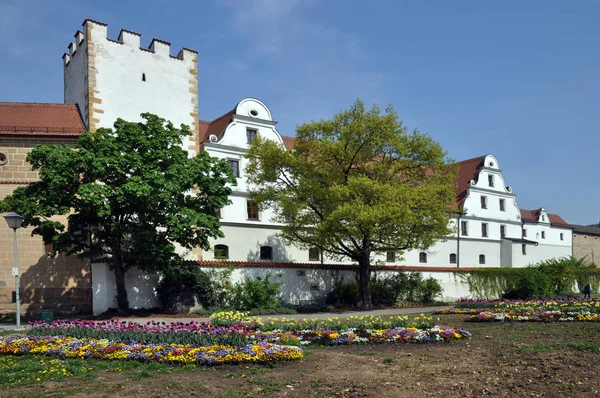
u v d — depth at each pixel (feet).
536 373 34.19
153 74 102.01
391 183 92.43
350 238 92.22
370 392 30.12
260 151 91.91
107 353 40.78
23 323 75.61
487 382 32.22
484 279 125.90
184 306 83.20
